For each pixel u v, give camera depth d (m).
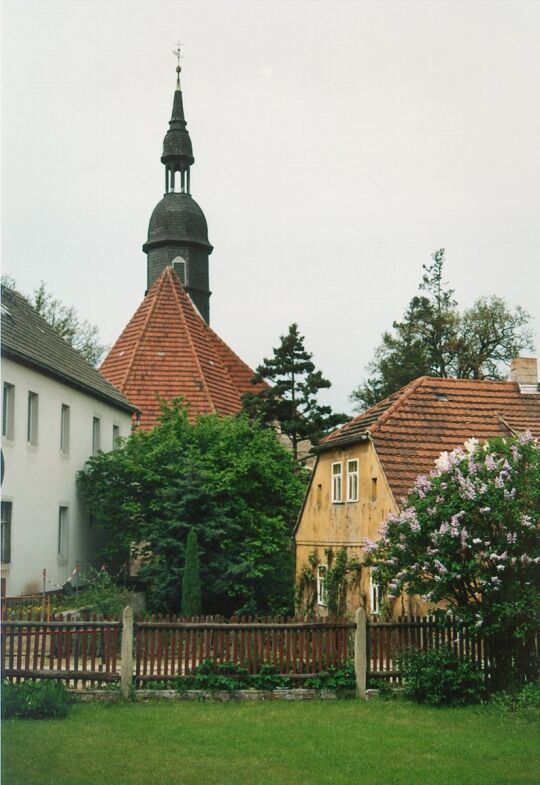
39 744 12.41
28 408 28.59
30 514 28.48
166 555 29.48
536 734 13.36
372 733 13.38
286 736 13.12
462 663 15.80
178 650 16.14
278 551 33.41
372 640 16.47
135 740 12.76
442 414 28.23
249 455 33.66
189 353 51.59
